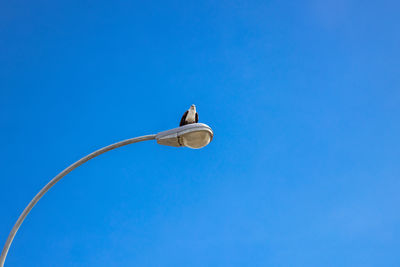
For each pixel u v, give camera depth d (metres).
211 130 8.55
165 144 8.58
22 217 8.33
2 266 8.09
